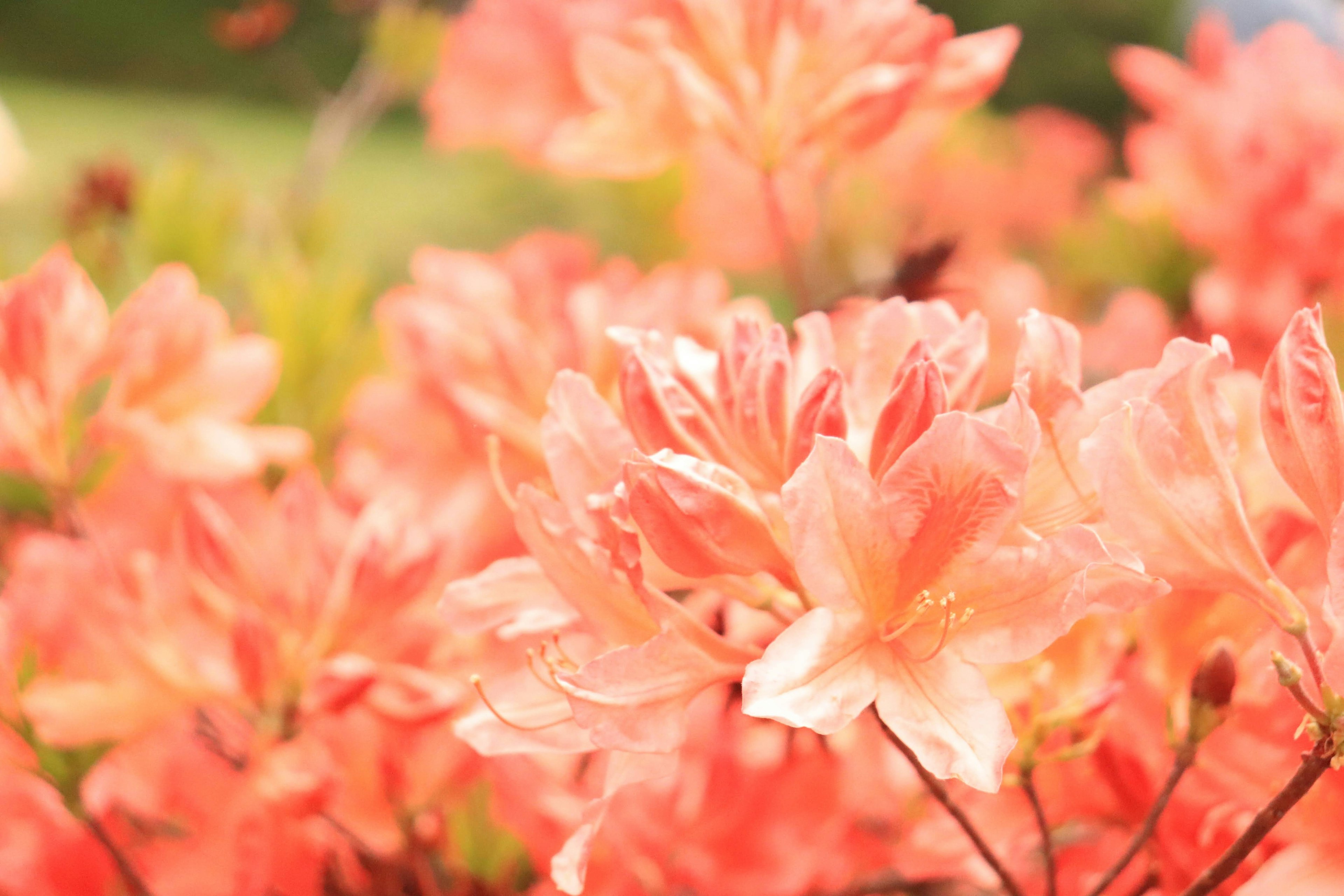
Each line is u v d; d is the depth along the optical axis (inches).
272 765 26.5
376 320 35.5
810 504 22.4
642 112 28.5
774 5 27.6
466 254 33.3
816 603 23.2
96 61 261.3
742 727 28.2
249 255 44.6
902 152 30.7
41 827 27.7
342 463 34.4
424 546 27.3
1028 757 24.4
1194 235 39.7
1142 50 42.9
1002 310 35.5
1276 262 38.9
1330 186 37.6
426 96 51.9
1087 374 46.4
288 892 27.1
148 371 29.6
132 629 27.0
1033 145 78.8
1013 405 22.7
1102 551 22.2
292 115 218.4
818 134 27.8
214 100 241.8
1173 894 24.8
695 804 27.8
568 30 39.5
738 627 26.8
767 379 23.3
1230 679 23.5
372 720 27.2
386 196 108.6
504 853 27.6
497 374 30.0
